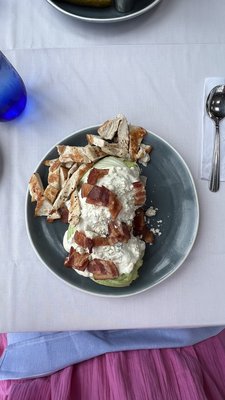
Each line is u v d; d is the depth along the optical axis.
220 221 0.48
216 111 0.49
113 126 0.47
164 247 0.47
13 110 0.48
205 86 0.50
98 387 0.56
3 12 0.52
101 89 0.51
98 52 0.51
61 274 0.46
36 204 0.47
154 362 0.58
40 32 0.52
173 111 0.50
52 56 0.51
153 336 0.59
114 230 0.43
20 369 0.57
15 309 0.47
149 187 0.48
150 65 0.51
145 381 0.55
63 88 0.51
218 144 0.49
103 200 0.42
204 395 0.55
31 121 0.50
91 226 0.43
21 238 0.48
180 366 0.57
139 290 0.45
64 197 0.46
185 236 0.47
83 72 0.51
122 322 0.47
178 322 0.47
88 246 0.43
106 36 0.52
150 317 0.47
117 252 0.43
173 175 0.48
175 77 0.51
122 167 0.45
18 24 0.52
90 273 0.44
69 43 0.52
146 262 0.47
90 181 0.43
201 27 0.52
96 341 0.58
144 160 0.48
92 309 0.47
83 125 0.50
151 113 0.50
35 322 0.47
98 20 0.49
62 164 0.47
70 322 0.47
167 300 0.47
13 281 0.47
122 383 0.55
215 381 0.60
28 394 0.55
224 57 0.51
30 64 0.51
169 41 0.52
